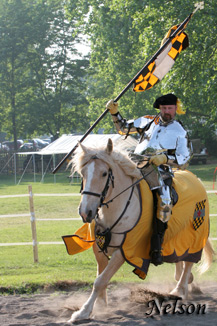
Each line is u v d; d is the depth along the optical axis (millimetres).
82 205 5609
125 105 39688
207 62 26000
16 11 51531
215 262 9930
